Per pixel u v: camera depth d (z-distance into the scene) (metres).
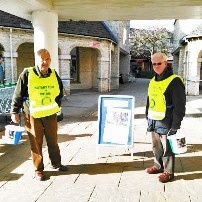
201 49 15.76
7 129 4.57
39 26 7.81
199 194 3.79
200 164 4.84
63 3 7.55
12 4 7.01
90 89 19.67
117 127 4.98
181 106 3.71
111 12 8.07
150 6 7.29
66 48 15.92
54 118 4.26
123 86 23.67
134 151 5.52
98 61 18.11
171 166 4.13
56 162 4.48
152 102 4.06
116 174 4.43
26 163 4.88
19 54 16.64
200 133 6.95
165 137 4.02
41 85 4.04
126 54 28.80
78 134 6.88
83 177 4.31
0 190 3.88
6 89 8.13
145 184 4.08
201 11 7.82
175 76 3.84
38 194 3.78
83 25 17.09
